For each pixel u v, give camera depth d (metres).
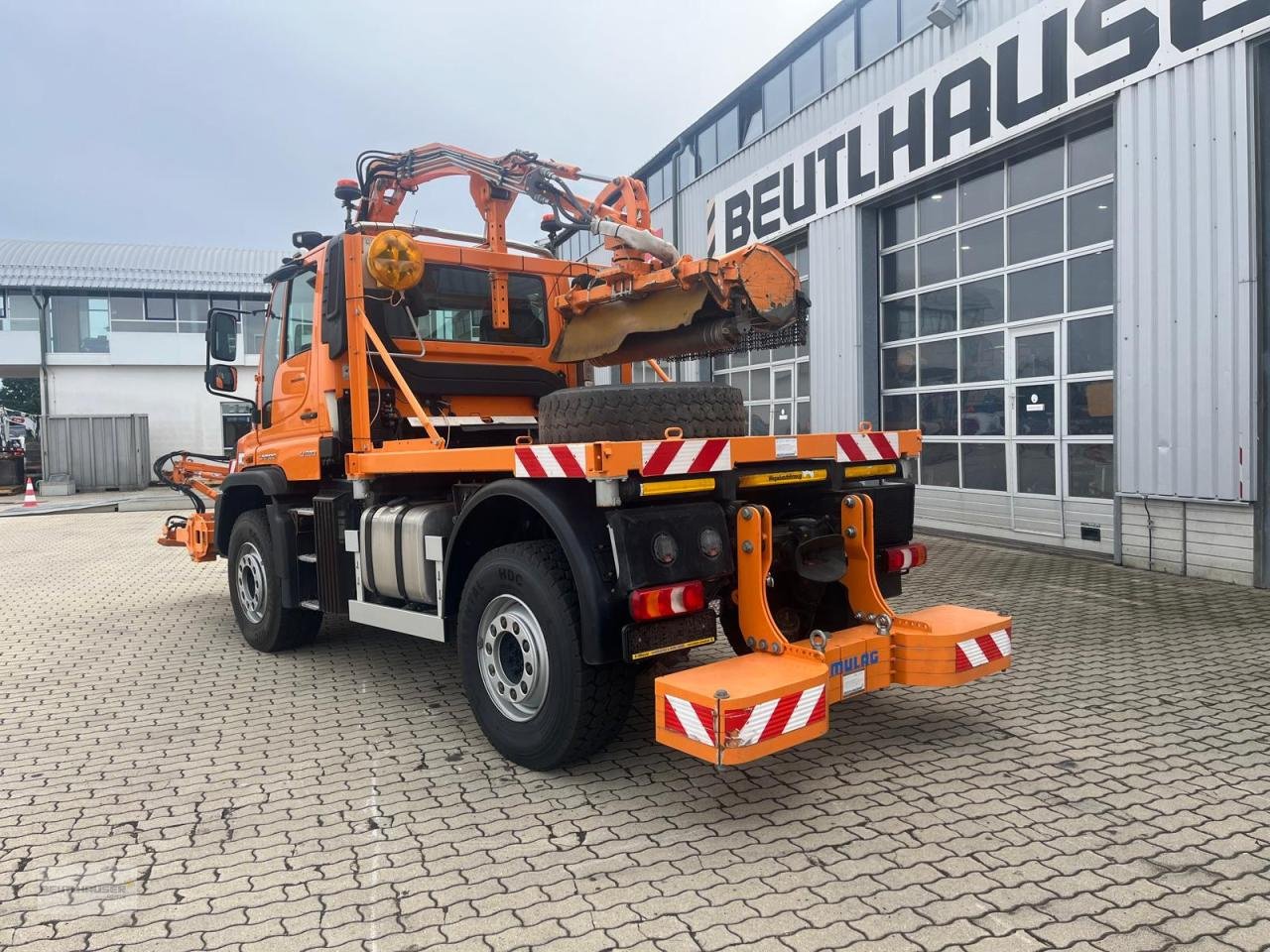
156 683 5.56
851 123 12.09
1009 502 10.32
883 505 4.63
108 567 11.17
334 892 2.95
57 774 4.05
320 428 5.54
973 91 10.01
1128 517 8.59
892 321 12.20
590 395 3.97
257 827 3.46
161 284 30.91
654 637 3.62
